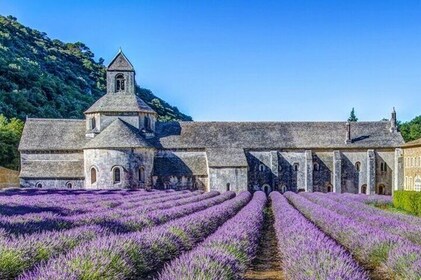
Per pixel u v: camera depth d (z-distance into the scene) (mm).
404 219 21250
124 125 55219
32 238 10625
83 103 119875
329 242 11641
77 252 8672
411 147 56406
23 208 21062
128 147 52312
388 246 12188
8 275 9055
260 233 19891
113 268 8805
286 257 10914
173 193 43250
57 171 54312
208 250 9797
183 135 60062
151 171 55125
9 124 75688
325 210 23547
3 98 90750
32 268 9312
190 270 7637
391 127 63188
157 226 15562
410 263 9773
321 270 7984
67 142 56781
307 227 15320
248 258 11859
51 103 104062
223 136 60594
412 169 56188
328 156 60719
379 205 39875
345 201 35031
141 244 10984
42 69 129125
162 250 12102
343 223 16797
